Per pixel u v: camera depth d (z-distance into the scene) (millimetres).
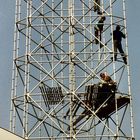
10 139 38594
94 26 48656
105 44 47156
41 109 44625
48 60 47406
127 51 46281
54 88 45344
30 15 47531
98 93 45188
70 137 43812
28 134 44281
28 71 45750
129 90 45062
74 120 46344
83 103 44656
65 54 46438
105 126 43906
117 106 45938
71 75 45875
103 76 45500
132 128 43781
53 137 43656
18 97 45281
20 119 45156
